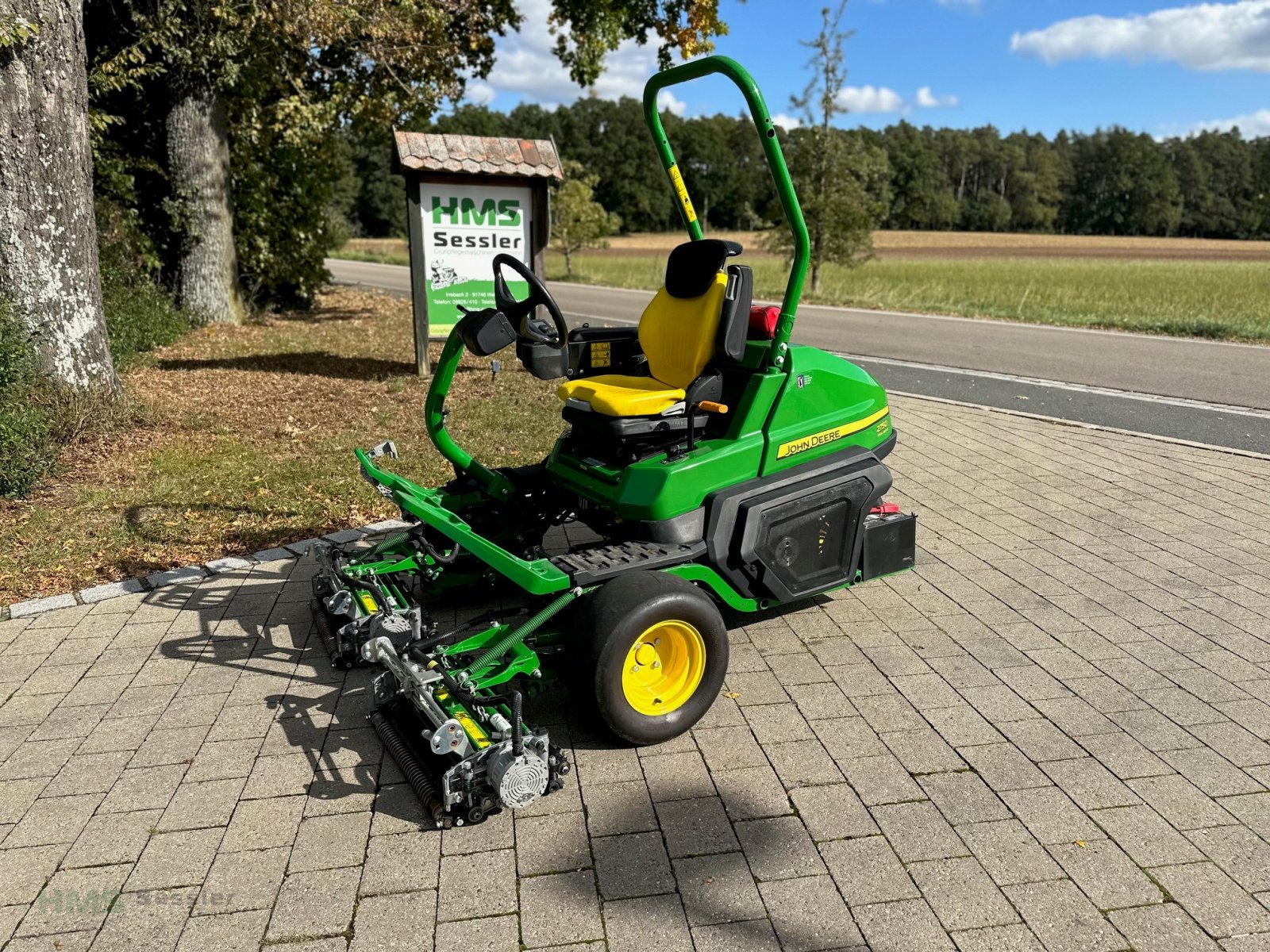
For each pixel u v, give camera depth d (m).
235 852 2.89
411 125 17.89
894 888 2.68
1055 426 8.32
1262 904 2.60
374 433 7.86
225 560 5.23
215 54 12.52
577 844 2.90
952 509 6.12
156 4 12.45
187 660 4.15
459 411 8.66
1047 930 2.51
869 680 3.92
